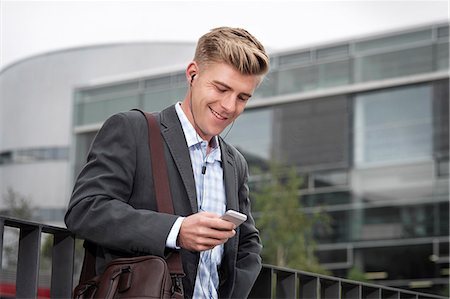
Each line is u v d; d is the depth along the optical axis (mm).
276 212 23531
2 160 39938
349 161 25859
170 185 1994
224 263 2117
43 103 39281
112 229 1869
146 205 1975
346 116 26344
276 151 27172
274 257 23156
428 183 24516
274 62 27859
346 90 26391
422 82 25266
